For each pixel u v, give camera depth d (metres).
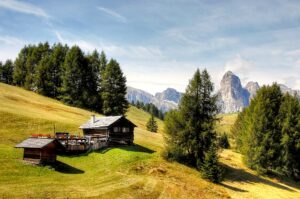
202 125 55.91
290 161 65.25
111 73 102.31
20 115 70.25
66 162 48.06
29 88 123.81
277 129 64.62
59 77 120.12
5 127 62.12
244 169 63.53
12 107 78.25
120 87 102.62
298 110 67.06
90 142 56.25
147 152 58.75
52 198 31.42
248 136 64.94
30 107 85.69
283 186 58.09
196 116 57.69
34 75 124.25
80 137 57.16
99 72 117.56
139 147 61.81
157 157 55.34
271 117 64.50
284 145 64.19
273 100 66.56
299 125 65.88
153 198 36.72
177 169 51.72
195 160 56.41
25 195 30.91
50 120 72.38
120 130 61.12
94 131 60.66
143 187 39.84
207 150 55.38
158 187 41.03
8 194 30.45
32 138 45.28
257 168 62.16
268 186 55.56
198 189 44.19
